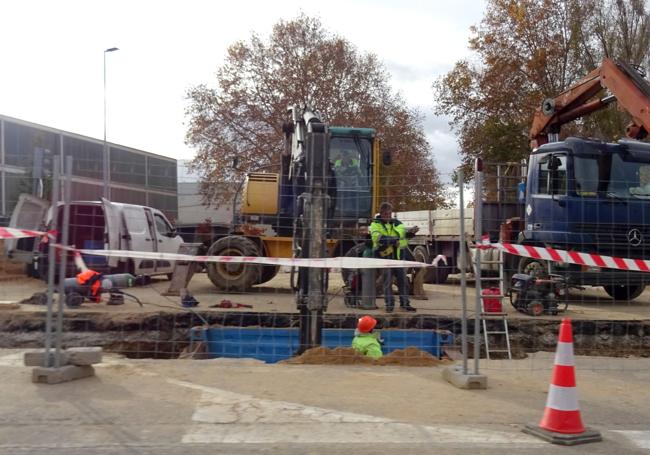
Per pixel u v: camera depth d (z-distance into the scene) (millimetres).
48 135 31172
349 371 7059
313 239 8602
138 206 14320
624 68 12492
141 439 4727
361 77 35812
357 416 5375
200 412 5383
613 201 11953
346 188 13258
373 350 8102
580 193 11945
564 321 5070
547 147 12492
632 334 10414
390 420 5281
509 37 28969
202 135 35969
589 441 4848
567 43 27484
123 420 5129
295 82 35094
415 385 6473
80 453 4449
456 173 10297
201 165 35688
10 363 6953
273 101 35219
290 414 5387
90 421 5086
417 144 37000
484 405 5777
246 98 35656
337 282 14109
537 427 5004
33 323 9961
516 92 28875
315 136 8844
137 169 22234
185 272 13102
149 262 14508
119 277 11648
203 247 14477
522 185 14039
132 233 13734
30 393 5781
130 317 10227
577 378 7047
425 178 14133
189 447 4590
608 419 5484
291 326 10367
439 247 16328
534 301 10953
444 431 5035
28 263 12344
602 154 12031
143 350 10023
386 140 35312
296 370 7031
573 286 12133
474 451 4621
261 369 7027
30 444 4594
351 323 10320
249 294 13453
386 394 6090
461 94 30125
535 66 27734
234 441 4727
